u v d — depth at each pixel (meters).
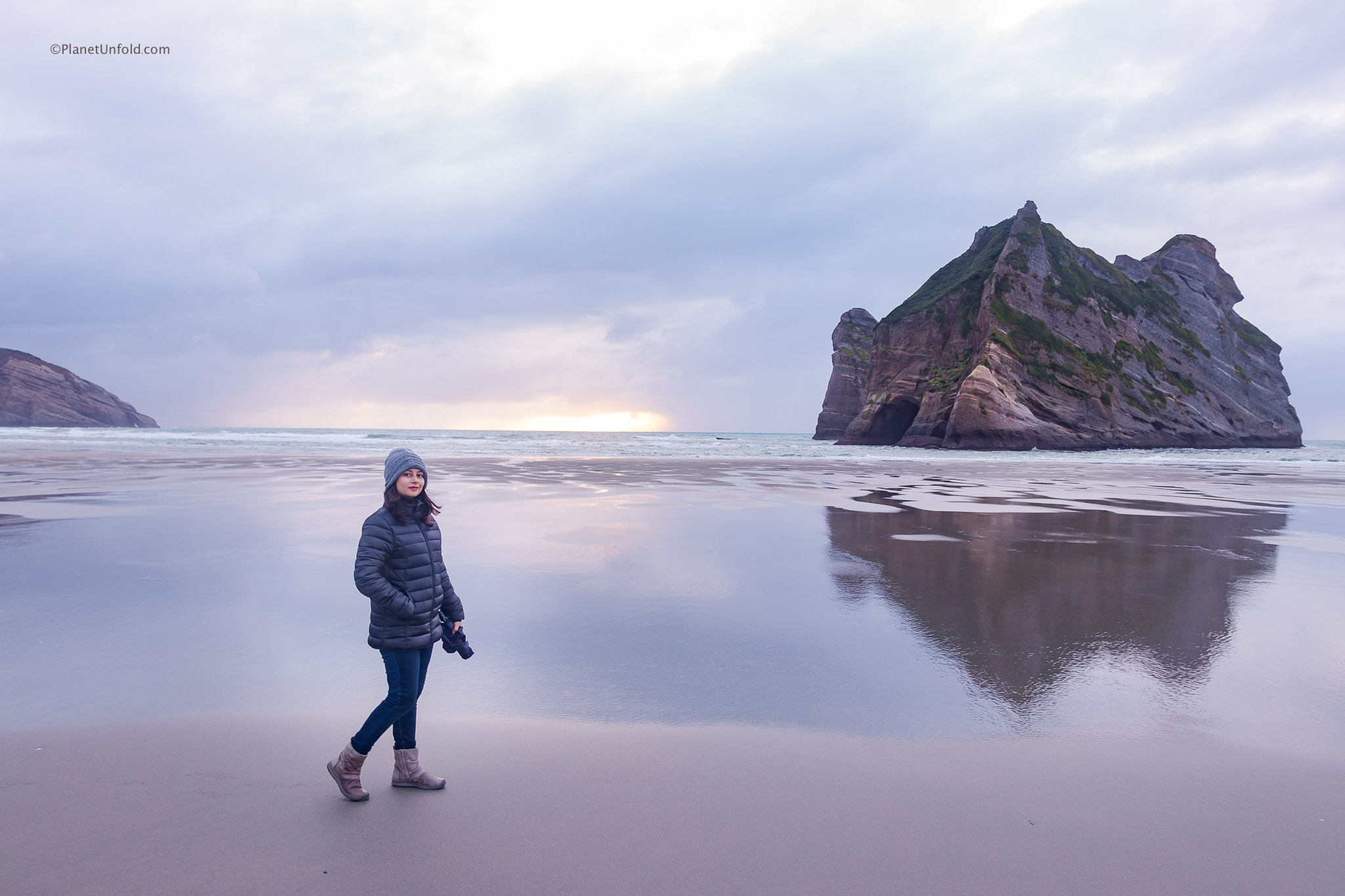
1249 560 9.01
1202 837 2.79
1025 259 56.34
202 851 2.62
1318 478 25.52
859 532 10.98
